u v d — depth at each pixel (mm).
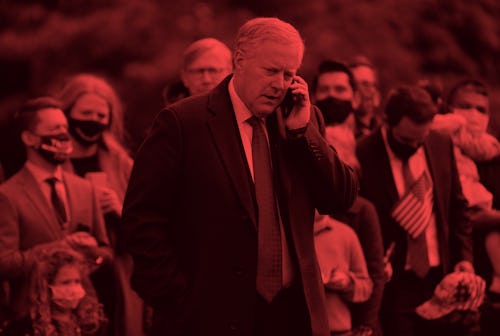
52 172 9961
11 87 27156
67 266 9336
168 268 7430
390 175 10680
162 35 27281
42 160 9922
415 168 10703
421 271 10461
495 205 11578
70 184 10117
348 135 10766
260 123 7645
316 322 7504
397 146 10664
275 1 27859
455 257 10789
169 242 7512
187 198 7500
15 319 9305
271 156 7637
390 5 26703
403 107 10500
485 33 26375
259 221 7465
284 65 7359
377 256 10234
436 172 10727
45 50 27031
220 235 7406
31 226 9664
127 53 27125
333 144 10578
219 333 7367
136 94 26016
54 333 9211
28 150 9945
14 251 9414
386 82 25938
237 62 7547
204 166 7465
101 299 10359
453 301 10289
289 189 7566
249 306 7371
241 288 7379
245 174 7469
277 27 7387
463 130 11586
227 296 7379
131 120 25891
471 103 11883
